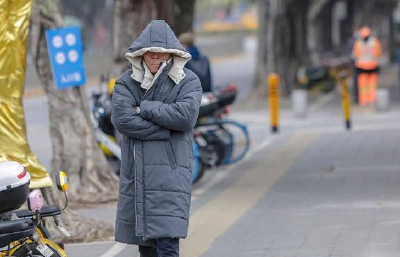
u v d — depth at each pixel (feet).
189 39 101.76
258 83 214.07
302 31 263.29
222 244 67.21
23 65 65.00
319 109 191.42
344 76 146.10
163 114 50.14
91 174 85.46
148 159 50.57
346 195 86.58
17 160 64.69
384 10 425.28
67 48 77.92
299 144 128.26
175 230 50.11
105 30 538.47
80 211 82.23
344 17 363.35
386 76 295.89
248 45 531.50
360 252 62.49
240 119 173.78
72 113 85.05
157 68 51.11
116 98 51.31
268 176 100.73
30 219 47.39
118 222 51.72
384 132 138.62
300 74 260.21
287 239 67.87
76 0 503.61
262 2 214.69
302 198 86.02
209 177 101.55
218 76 326.65
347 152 117.50
